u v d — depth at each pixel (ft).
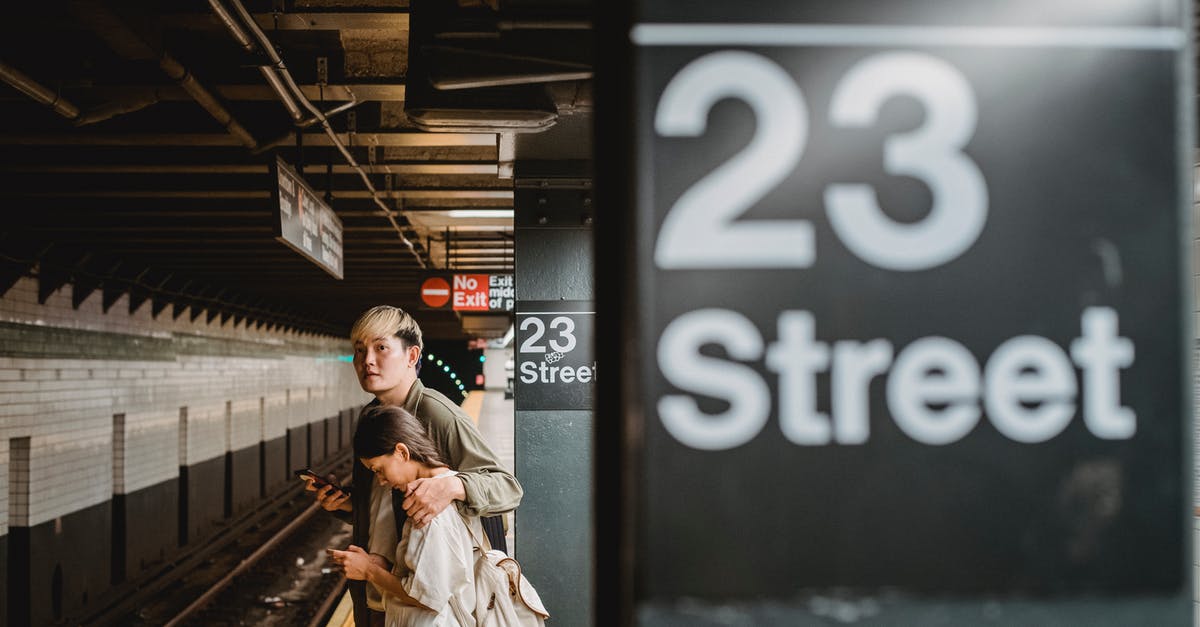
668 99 3.63
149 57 14.28
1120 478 3.68
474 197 29.68
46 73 15.51
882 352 3.66
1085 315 3.72
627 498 3.55
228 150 22.47
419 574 7.96
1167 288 3.74
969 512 3.65
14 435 30.99
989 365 3.69
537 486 15.78
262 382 70.38
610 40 3.71
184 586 34.50
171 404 48.67
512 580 8.74
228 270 45.91
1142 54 3.77
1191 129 3.76
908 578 3.62
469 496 8.39
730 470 3.59
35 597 32.22
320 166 23.82
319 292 61.46
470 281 41.63
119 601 31.07
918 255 3.69
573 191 15.99
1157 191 3.75
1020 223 3.72
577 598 15.69
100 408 38.93
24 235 30.01
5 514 30.94
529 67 10.21
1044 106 3.75
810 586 3.59
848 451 3.63
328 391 102.83
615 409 3.62
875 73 3.70
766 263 3.64
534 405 15.87
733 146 3.65
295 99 17.42
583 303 15.96
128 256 39.06
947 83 3.72
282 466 77.66
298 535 44.78
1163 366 3.72
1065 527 3.67
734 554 3.57
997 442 3.68
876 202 3.68
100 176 24.71
